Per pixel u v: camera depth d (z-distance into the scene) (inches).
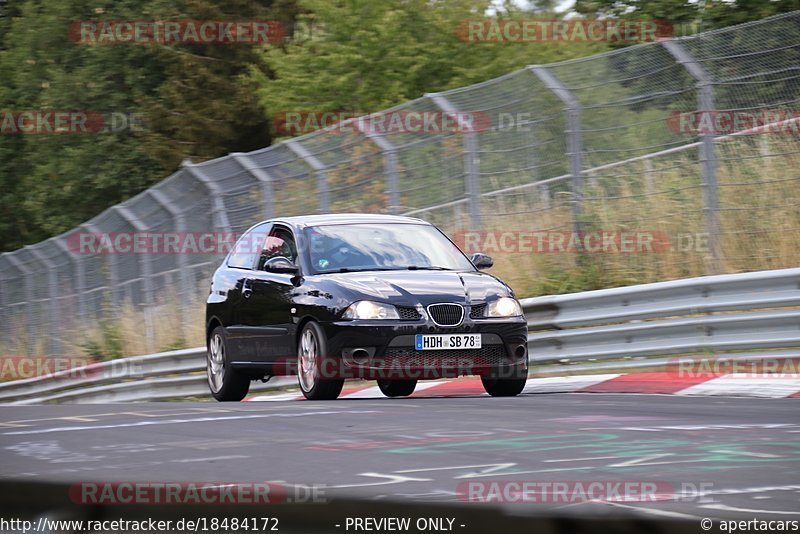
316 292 1439.5
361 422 1046.4
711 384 1425.9
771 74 1803.6
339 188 2308.1
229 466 781.3
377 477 711.7
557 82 2027.6
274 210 2431.1
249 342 1605.6
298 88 4276.6
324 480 703.7
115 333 3125.0
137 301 3063.5
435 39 4229.8
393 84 4121.6
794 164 1835.6
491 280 1478.8
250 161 2498.8
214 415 1179.3
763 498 607.2
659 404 1189.1
